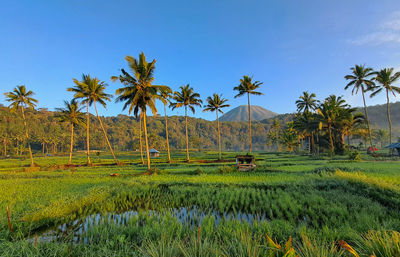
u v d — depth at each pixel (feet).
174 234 18.33
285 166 76.95
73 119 129.90
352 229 17.24
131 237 18.79
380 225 18.08
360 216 21.02
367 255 9.78
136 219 23.15
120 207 30.76
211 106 140.46
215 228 20.26
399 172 48.19
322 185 37.09
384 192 28.81
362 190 31.63
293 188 37.42
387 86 121.70
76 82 107.24
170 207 29.99
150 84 79.92
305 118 174.19
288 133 223.10
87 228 22.24
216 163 108.27
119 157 224.53
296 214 23.56
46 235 20.58
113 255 14.15
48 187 45.88
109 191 39.65
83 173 74.79
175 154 251.60
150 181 49.80
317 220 22.07
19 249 14.53
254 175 55.67
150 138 378.32
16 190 42.70
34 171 91.71
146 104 81.87
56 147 406.62
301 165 80.48
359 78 129.80
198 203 31.24
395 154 131.23
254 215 25.16
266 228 18.47
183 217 25.29
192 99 128.36
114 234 19.03
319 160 106.22
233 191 36.55
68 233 20.98
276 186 40.27
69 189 43.47
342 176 41.96
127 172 77.05
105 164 124.16
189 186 43.47
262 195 33.06
